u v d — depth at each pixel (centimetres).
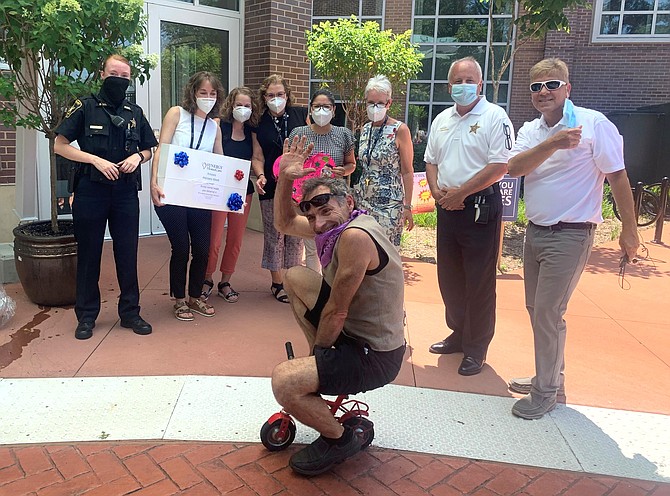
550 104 303
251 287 536
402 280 256
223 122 466
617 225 938
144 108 675
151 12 660
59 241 442
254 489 251
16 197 564
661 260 720
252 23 734
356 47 729
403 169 403
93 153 383
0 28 402
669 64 1387
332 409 269
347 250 234
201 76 419
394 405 328
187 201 420
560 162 303
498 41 1428
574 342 438
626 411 331
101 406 313
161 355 379
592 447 293
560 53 1410
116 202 400
